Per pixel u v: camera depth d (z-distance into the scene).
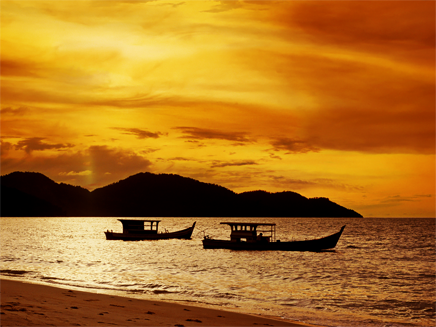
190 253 57.97
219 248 63.03
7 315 11.47
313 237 116.88
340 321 18.67
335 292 27.53
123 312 14.61
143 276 32.72
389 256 58.84
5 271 33.53
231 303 22.08
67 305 14.88
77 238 98.62
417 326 18.58
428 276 36.97
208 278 32.69
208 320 14.80
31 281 27.02
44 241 84.25
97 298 18.17
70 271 35.09
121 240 91.38
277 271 39.03
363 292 27.80
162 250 63.62
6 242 78.44
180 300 22.05
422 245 83.50
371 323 18.67
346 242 92.50
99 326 11.23
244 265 43.62
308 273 38.00
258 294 25.66
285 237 117.06
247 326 14.30
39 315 11.95
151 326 12.21
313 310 21.31
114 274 33.69
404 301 24.70
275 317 18.52
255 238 61.25
